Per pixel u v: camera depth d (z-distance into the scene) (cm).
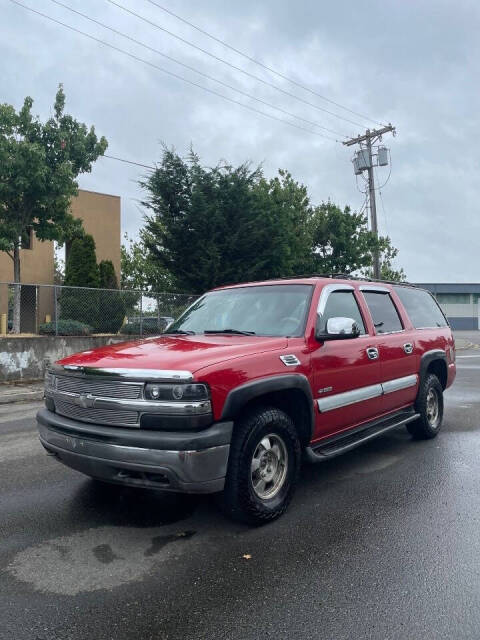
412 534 390
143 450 358
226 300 553
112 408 379
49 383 442
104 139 1755
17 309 1409
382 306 613
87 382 398
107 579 326
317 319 481
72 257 2039
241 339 454
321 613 288
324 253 2588
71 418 410
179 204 1847
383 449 636
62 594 309
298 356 441
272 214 1961
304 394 441
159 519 419
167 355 400
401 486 499
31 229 1991
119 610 292
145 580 324
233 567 340
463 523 410
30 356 1331
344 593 308
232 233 1822
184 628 275
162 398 363
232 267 1805
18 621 281
